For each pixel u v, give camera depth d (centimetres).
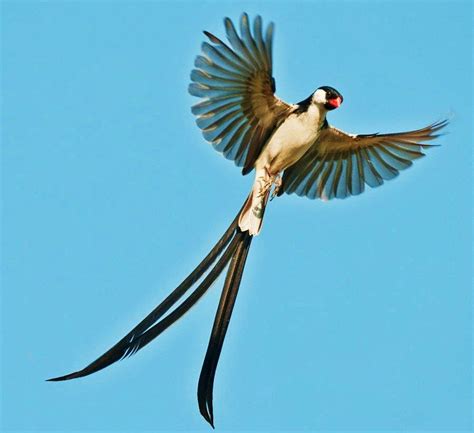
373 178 1216
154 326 1079
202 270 1121
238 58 1061
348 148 1206
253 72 1073
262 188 1146
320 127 1145
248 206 1150
